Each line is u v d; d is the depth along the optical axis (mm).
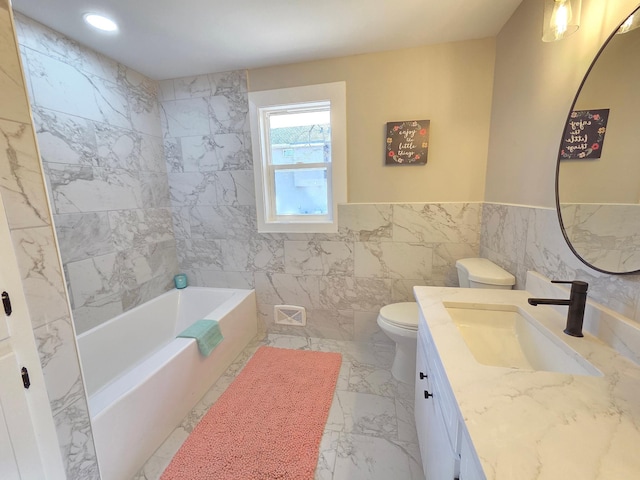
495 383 717
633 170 788
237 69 2215
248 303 2439
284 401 1749
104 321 1992
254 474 1300
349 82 2070
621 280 854
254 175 2355
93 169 1886
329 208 2354
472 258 1996
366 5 1494
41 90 1583
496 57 1816
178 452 1420
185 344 1701
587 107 966
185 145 2441
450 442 774
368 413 1665
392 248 2225
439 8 1534
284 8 1499
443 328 1026
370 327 2396
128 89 2131
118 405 1240
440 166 2043
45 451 942
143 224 2293
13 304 840
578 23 946
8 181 822
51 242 935
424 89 1973
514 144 1583
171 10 1488
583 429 568
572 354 853
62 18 1529
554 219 1189
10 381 842
